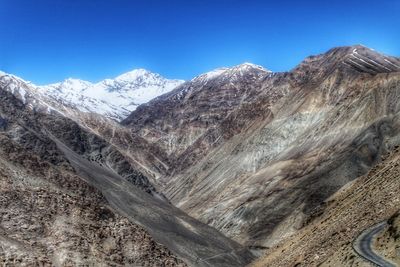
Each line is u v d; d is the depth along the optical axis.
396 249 51.16
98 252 90.62
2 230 85.50
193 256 118.94
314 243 73.62
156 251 100.31
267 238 174.25
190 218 146.75
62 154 146.00
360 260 52.38
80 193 107.56
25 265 80.12
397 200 62.22
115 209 117.00
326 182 188.25
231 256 130.75
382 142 194.25
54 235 89.19
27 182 98.19
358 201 74.31
